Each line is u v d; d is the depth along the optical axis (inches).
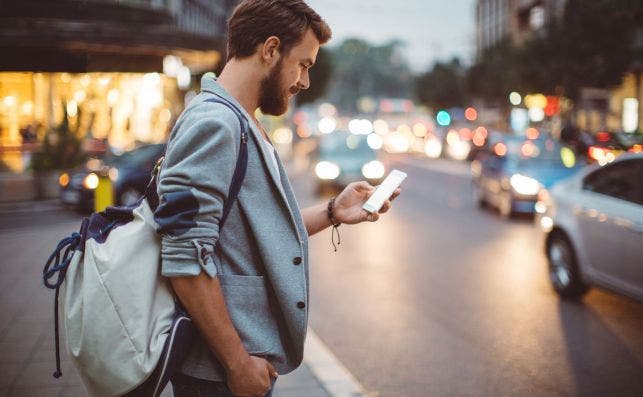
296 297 71.9
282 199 71.7
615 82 1147.9
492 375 199.6
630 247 241.6
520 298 293.0
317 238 460.1
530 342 231.5
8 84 950.4
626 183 255.1
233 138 67.4
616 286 252.1
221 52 541.0
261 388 69.6
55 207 586.9
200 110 68.9
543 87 1246.3
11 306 255.8
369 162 725.9
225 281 70.7
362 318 262.2
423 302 287.3
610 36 1138.0
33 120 960.3
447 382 193.9
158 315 68.1
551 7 1695.4
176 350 66.8
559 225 285.4
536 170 553.6
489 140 661.3
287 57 73.6
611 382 193.9
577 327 248.8
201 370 70.8
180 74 848.9
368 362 211.3
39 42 374.9
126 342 66.2
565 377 198.1
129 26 469.4
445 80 2362.2
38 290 282.8
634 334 239.9
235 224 70.9
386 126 2121.1
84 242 70.9
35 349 202.7
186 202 64.6
